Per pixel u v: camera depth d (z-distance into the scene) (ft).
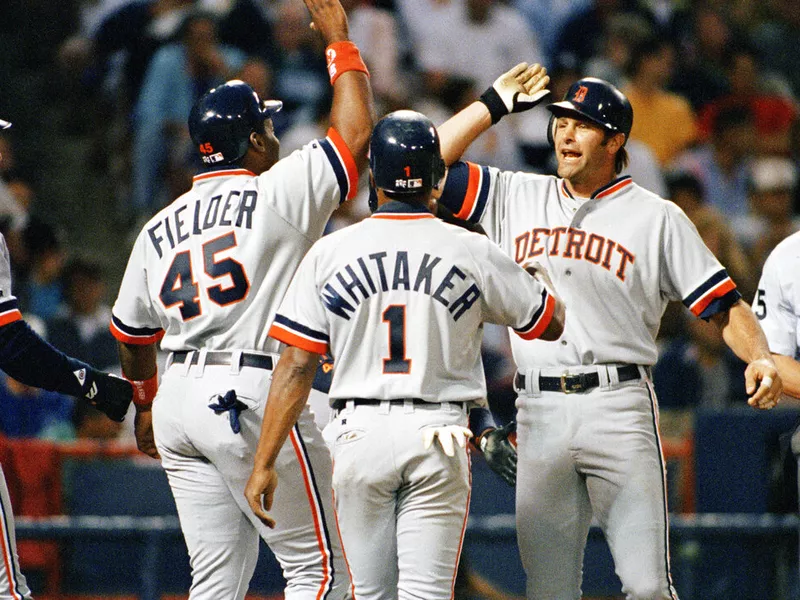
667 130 147.13
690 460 95.40
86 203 158.71
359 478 52.80
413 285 52.37
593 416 57.26
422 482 52.49
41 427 104.17
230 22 152.46
